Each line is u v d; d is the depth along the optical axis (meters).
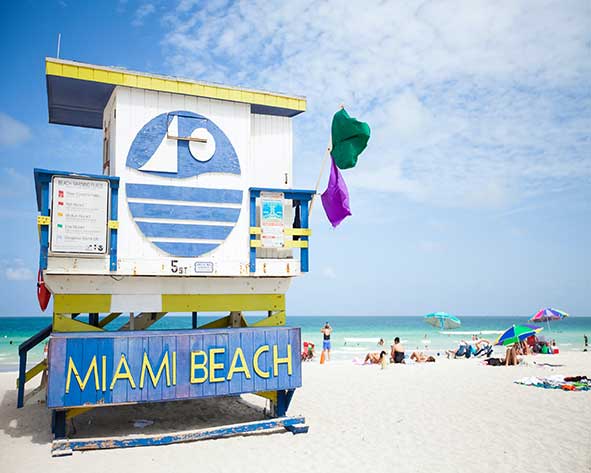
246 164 9.46
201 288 9.13
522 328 20.11
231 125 9.44
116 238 8.48
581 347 52.53
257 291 9.49
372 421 10.04
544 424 9.79
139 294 8.77
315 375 16.94
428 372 17.80
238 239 9.25
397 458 7.70
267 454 7.81
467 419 10.23
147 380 7.96
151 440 8.15
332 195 9.34
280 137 10.12
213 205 9.13
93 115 11.56
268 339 8.90
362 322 141.25
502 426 9.65
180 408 11.10
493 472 7.09
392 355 22.44
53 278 8.38
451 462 7.52
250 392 8.64
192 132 9.12
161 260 8.70
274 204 9.34
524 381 14.89
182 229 8.90
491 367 19.55
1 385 14.66
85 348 7.71
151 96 8.98
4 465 7.12
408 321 150.38
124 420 9.99
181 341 8.24
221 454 7.78
